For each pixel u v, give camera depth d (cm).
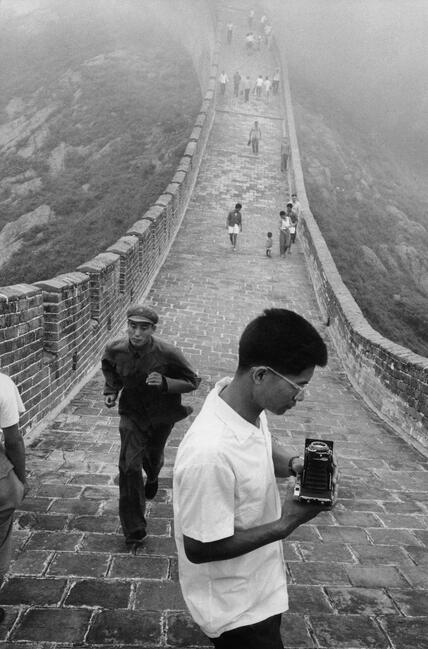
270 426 758
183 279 1577
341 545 394
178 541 173
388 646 283
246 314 1377
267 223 2164
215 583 168
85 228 2409
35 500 435
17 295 545
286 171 2645
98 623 285
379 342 919
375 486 537
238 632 167
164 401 371
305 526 422
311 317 1444
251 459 163
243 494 162
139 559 352
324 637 286
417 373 736
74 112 3675
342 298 1274
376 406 884
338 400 941
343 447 686
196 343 1150
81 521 402
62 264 2217
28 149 3469
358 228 2827
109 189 2719
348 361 1115
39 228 2609
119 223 2359
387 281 2489
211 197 2317
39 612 292
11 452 269
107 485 476
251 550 158
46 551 355
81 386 809
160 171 2600
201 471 156
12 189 3133
